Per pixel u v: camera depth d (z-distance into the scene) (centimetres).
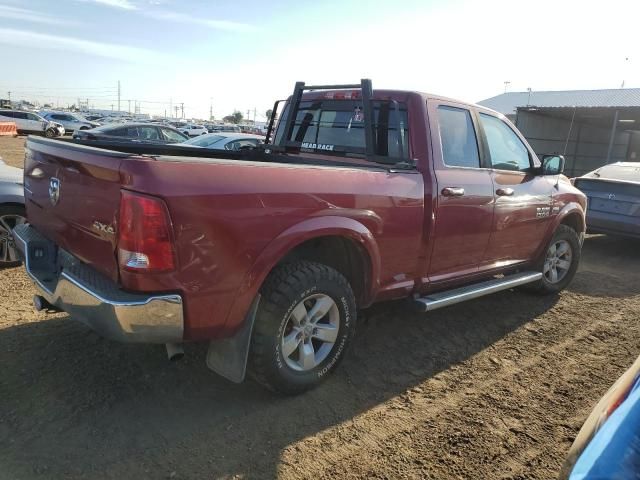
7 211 563
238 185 288
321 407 336
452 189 413
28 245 358
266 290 317
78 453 276
